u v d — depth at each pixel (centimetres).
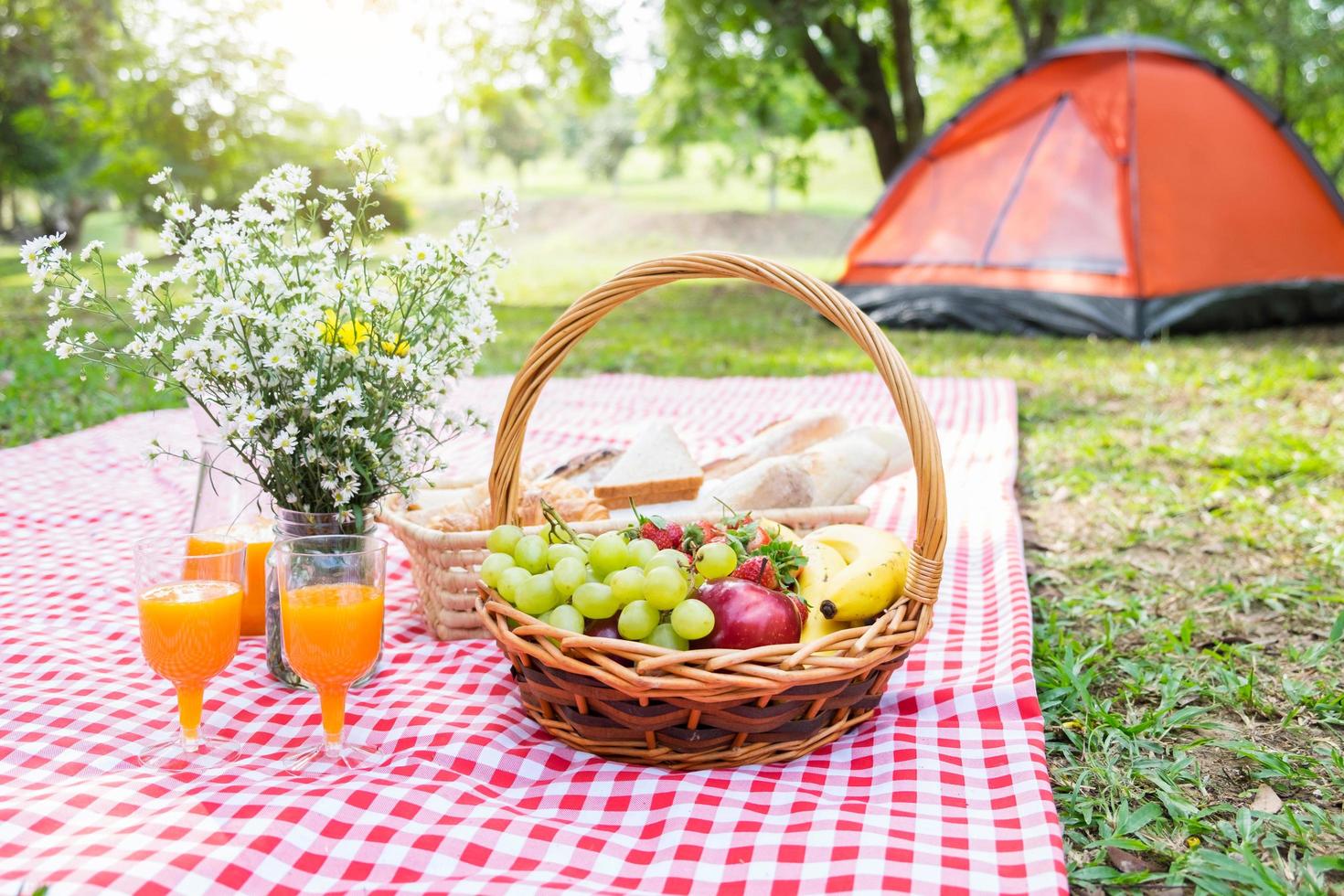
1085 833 174
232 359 173
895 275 820
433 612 219
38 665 201
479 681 199
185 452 198
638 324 878
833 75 1141
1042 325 755
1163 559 321
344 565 158
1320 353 667
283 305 184
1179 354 671
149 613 157
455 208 2970
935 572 171
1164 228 744
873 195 3397
